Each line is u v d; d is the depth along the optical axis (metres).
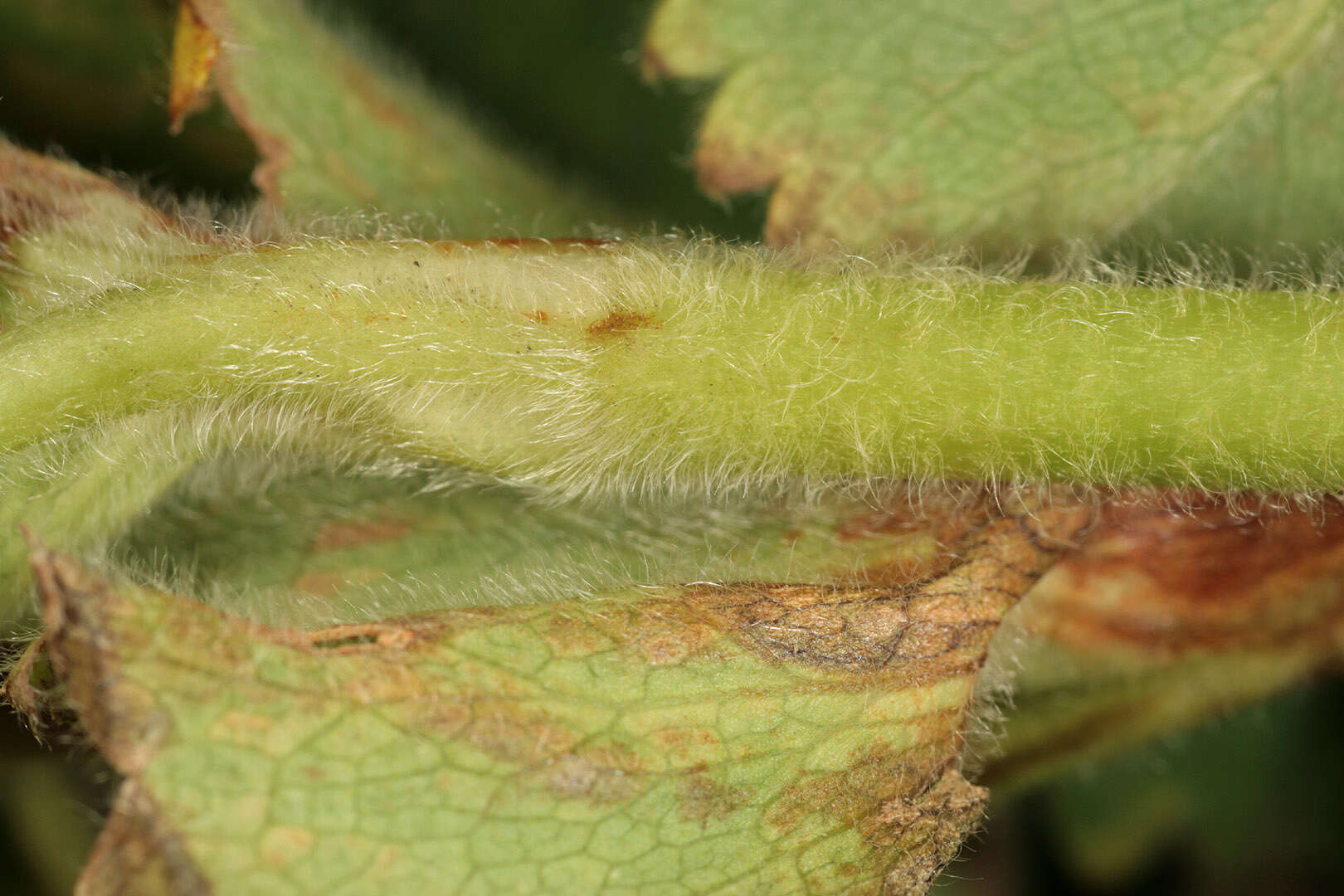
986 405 0.11
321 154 0.12
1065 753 0.12
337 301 0.11
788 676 0.11
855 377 0.11
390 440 0.11
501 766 0.11
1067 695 0.12
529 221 0.12
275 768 0.11
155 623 0.11
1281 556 0.12
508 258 0.11
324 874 0.11
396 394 0.11
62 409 0.11
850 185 0.12
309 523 0.12
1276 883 0.13
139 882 0.11
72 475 0.11
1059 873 0.14
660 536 0.12
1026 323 0.11
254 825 0.11
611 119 0.13
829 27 0.12
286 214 0.12
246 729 0.11
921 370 0.11
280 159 0.12
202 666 0.11
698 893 0.11
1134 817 0.13
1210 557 0.12
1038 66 0.12
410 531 0.12
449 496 0.12
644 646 0.11
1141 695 0.12
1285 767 0.13
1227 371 0.11
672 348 0.11
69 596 0.11
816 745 0.11
